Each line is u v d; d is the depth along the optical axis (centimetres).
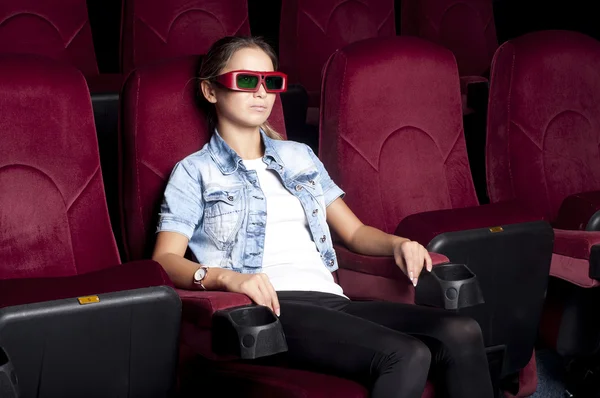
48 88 142
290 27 277
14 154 139
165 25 250
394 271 153
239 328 115
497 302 162
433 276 145
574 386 192
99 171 147
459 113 186
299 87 229
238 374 132
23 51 233
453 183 183
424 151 180
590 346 184
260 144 161
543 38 201
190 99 157
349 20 284
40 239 140
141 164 151
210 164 152
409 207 177
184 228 147
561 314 185
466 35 315
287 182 156
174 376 124
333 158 171
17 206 138
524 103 196
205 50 256
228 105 153
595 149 207
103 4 301
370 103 173
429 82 181
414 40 182
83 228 144
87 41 245
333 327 130
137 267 125
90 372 115
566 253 173
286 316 135
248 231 149
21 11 234
